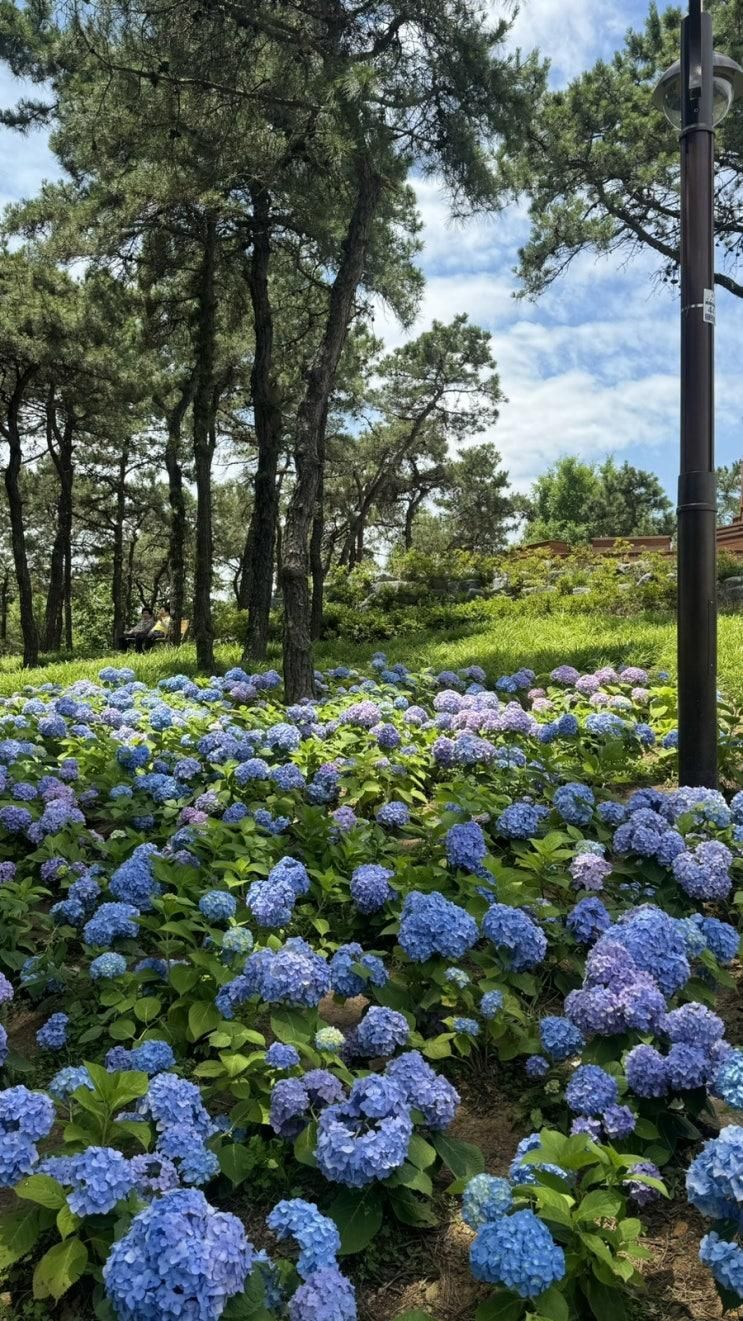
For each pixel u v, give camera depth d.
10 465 18.80
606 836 4.31
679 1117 2.48
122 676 9.55
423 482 36.53
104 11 8.34
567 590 17.39
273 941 3.15
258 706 7.94
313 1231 1.91
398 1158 2.15
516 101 8.86
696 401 4.41
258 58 8.67
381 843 4.23
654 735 6.16
